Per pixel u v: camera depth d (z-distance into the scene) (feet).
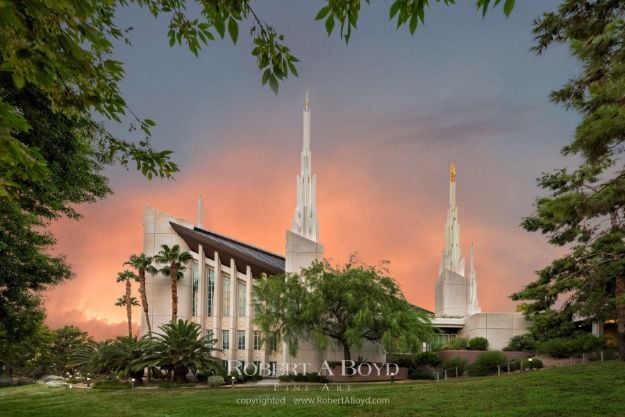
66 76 17.78
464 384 78.74
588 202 48.80
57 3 15.88
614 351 117.19
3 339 101.86
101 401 82.23
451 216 230.89
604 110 42.68
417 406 61.46
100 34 18.49
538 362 121.60
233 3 20.93
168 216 176.55
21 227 65.26
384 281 130.62
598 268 78.33
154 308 171.63
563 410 53.42
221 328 169.27
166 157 29.17
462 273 219.82
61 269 79.51
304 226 192.24
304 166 196.75
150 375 138.72
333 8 18.80
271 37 21.71
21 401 87.35
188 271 173.58
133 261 167.63
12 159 17.10
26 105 41.01
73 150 53.67
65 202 68.23
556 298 80.28
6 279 71.82
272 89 21.67
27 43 15.64
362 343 141.18
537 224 80.94
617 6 49.49
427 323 133.39
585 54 48.91
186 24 24.21
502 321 175.11
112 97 23.57
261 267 171.01
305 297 128.98
